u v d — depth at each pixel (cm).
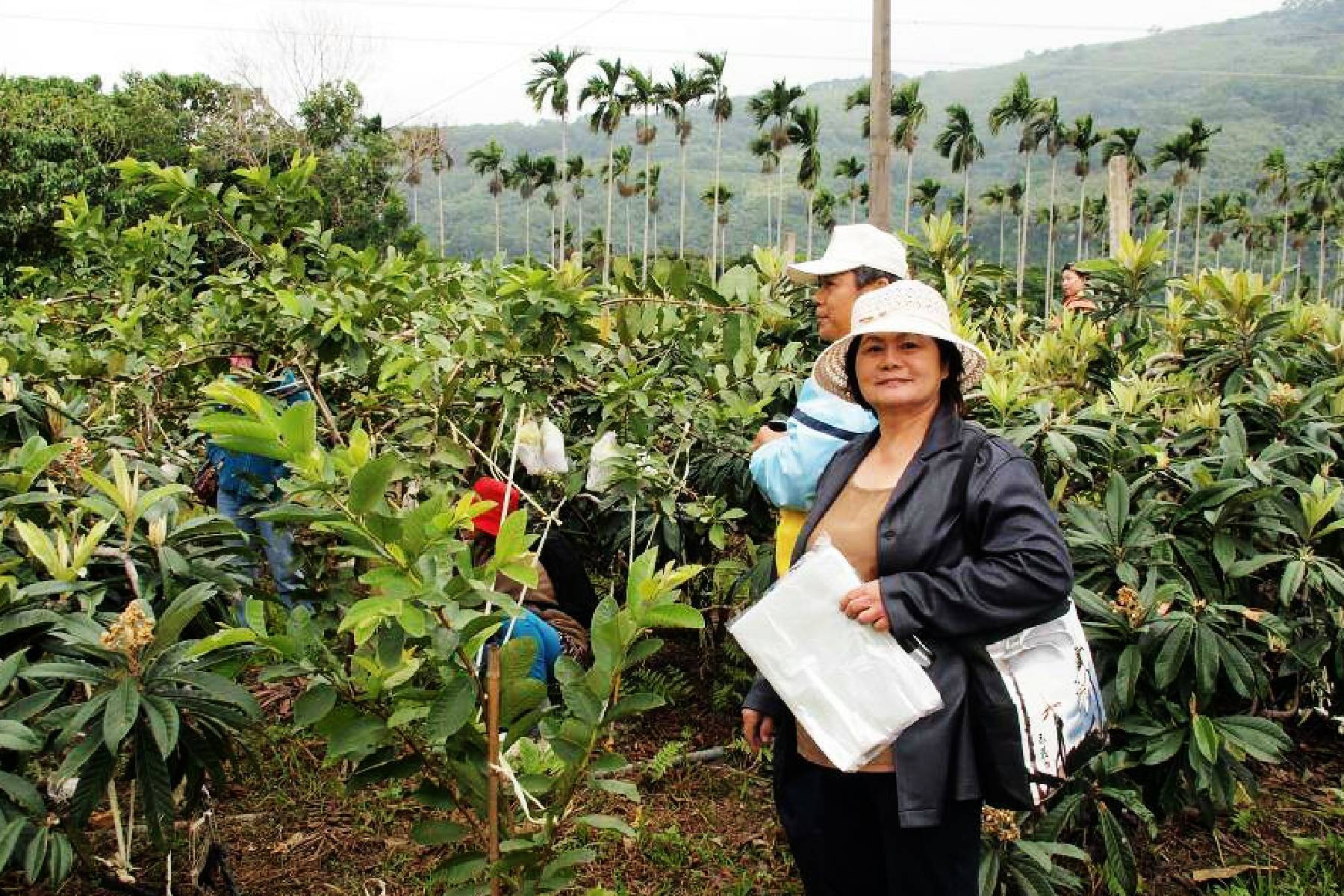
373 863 322
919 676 205
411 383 383
